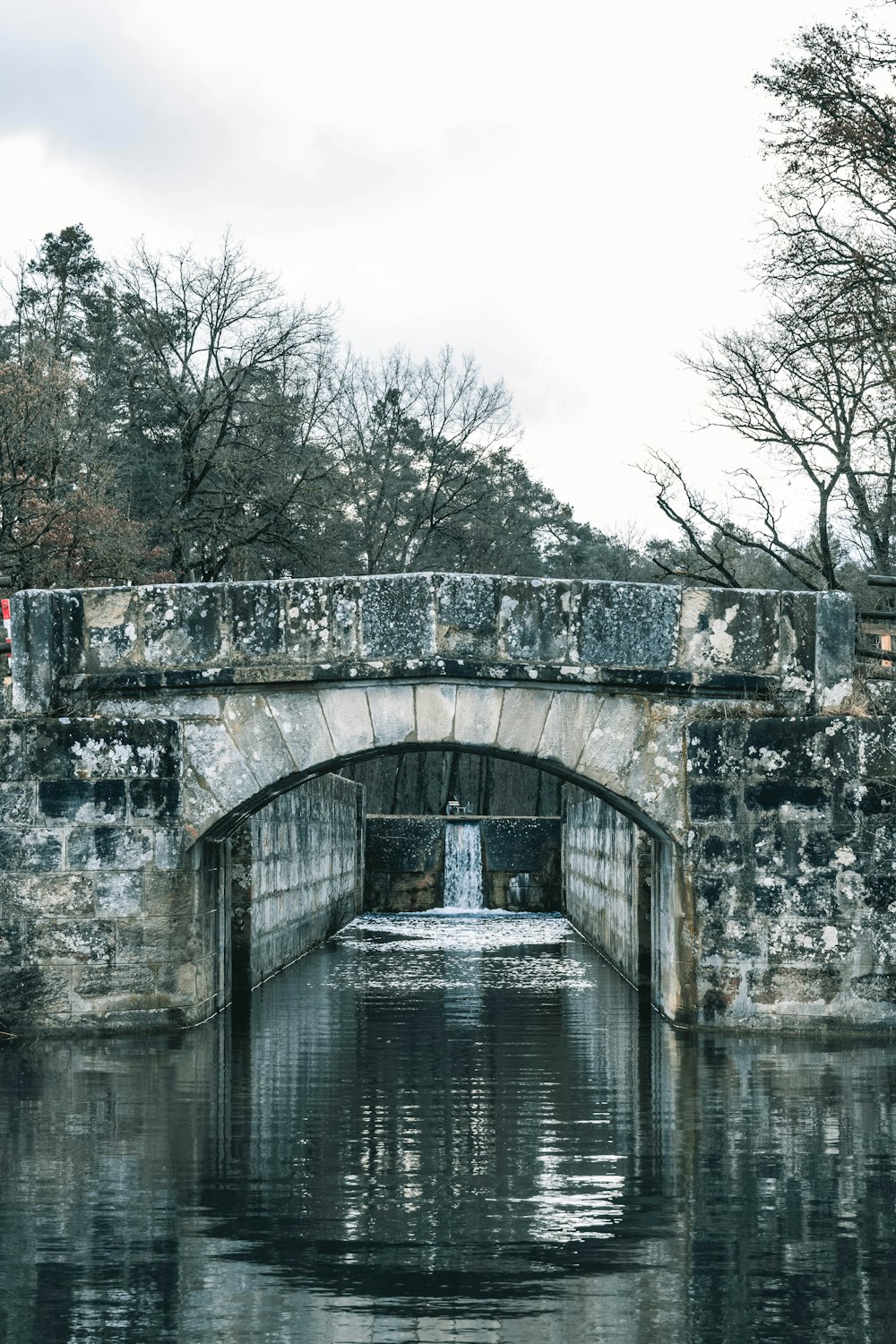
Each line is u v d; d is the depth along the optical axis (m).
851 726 14.48
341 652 14.44
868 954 14.45
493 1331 6.85
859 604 29.48
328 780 29.66
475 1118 11.09
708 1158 9.89
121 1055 13.60
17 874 14.47
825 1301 7.22
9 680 14.77
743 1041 14.32
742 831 14.53
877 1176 9.39
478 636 14.39
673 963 15.46
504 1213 8.63
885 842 14.46
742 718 14.60
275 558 38.16
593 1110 11.38
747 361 26.56
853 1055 13.59
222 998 17.56
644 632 14.55
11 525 27.58
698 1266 7.73
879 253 21.12
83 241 43.16
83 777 14.52
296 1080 12.63
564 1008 17.77
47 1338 6.77
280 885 22.48
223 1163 9.75
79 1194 9.01
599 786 14.88
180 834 14.66
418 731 14.55
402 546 44.25
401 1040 14.92
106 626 14.70
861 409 25.31
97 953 14.55
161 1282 7.48
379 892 40.66
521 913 40.44
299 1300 7.24
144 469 38.31
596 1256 7.89
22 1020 14.47
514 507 48.44
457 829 41.56
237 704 14.69
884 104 20.23
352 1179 9.37
